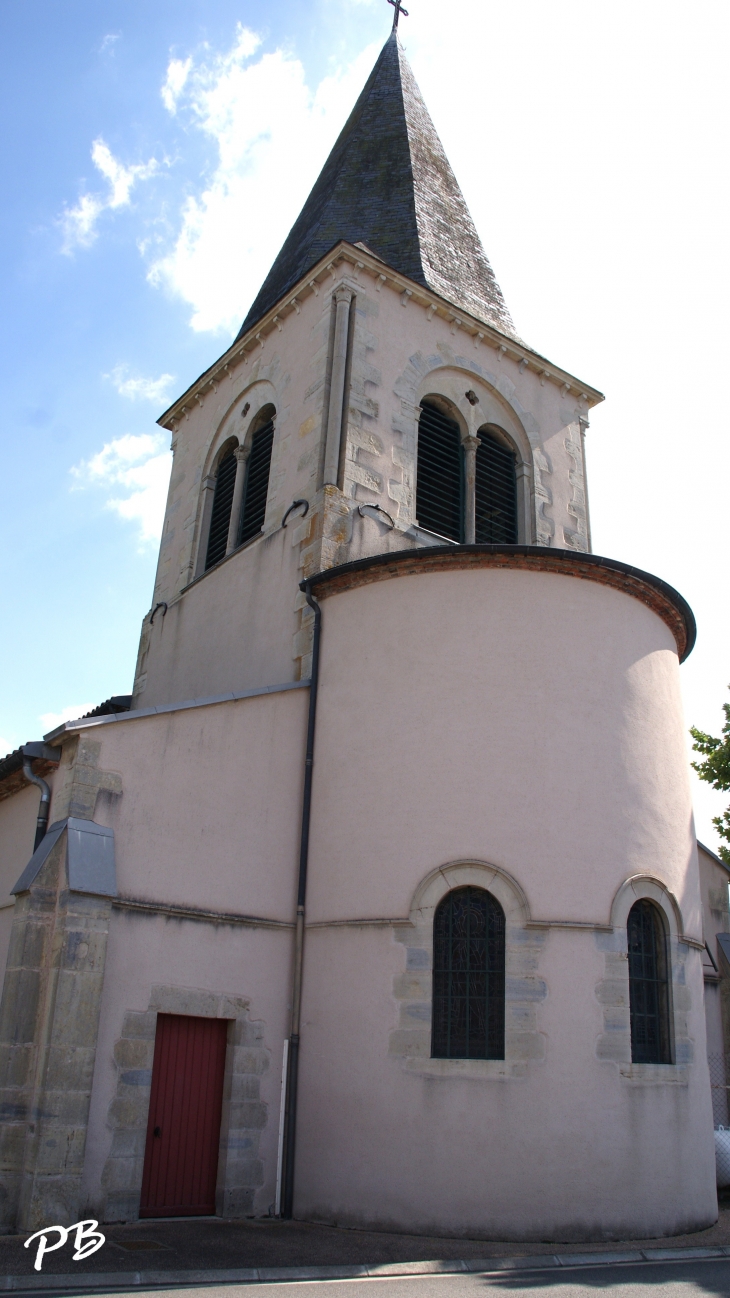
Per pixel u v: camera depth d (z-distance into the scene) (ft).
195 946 36.76
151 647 63.52
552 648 39.83
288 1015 38.68
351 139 71.10
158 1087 35.01
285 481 53.57
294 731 42.88
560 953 35.73
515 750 38.14
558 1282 26.71
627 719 40.16
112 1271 25.39
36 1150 30.32
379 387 53.98
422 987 35.86
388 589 42.78
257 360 61.93
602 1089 34.68
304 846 40.96
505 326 63.93
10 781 41.93
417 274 59.62
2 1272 24.90
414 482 53.57
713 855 56.70
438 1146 33.76
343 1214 34.47
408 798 38.55
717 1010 52.60
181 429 70.44
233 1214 35.04
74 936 32.83
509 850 36.78
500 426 60.39
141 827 36.55
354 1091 35.83
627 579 41.98
